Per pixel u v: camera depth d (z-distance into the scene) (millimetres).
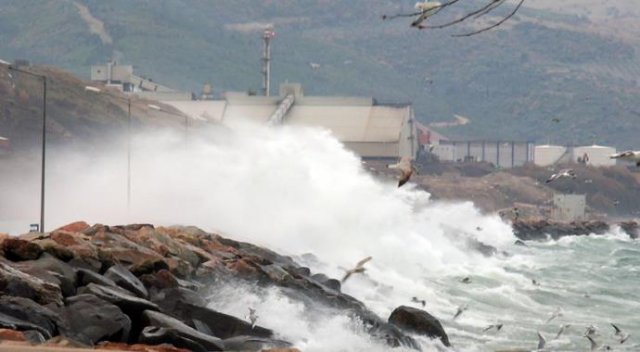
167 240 134875
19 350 61656
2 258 99188
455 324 140875
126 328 86375
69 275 100375
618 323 155875
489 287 189250
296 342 99688
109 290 94562
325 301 125312
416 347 111312
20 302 83000
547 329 142250
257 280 127250
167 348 80625
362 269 79812
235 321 97500
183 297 100062
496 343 126750
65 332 84000
